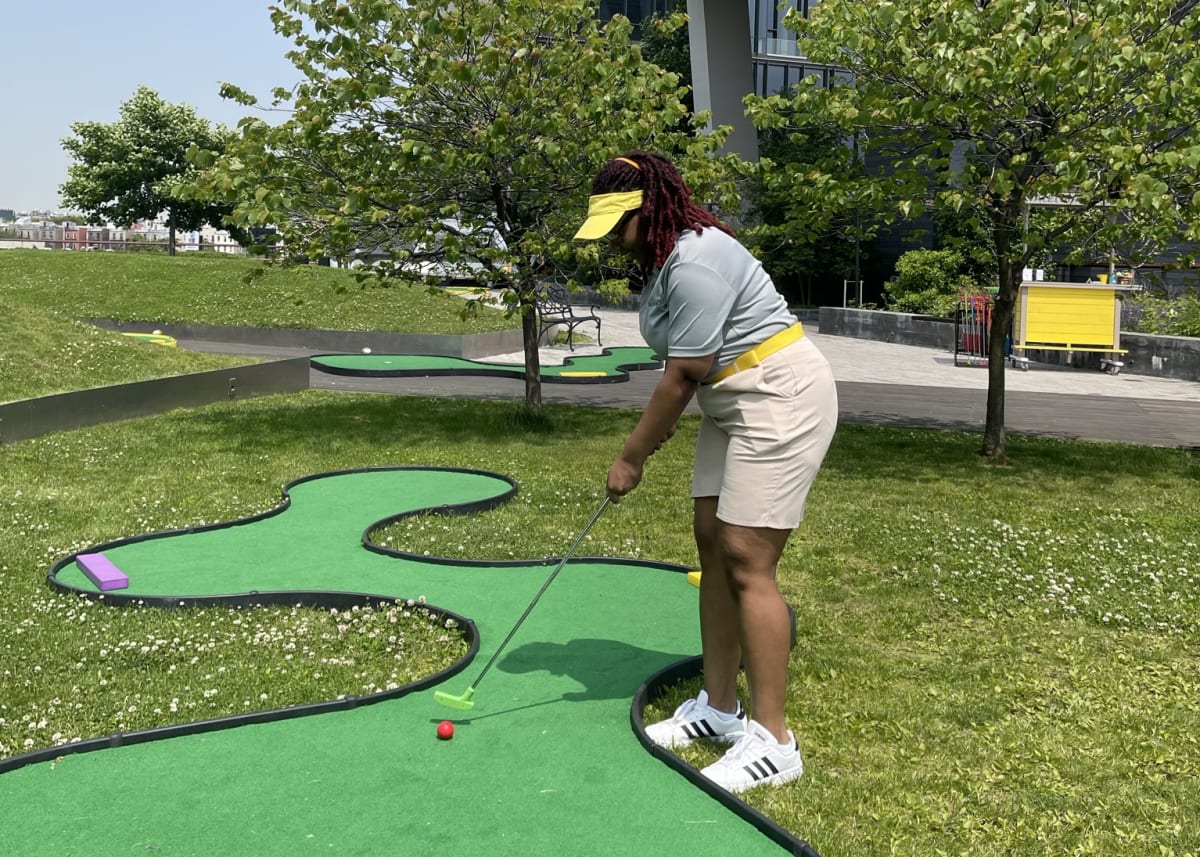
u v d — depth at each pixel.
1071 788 2.88
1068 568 5.18
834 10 7.46
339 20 7.49
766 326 2.70
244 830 2.46
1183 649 4.10
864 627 4.26
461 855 2.37
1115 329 15.93
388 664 3.63
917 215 7.33
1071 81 6.54
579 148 7.81
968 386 13.99
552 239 8.02
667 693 3.38
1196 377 15.21
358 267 8.45
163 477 6.64
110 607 4.16
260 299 17.72
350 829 2.47
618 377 13.20
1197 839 2.62
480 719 3.11
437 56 7.28
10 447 7.26
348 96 7.46
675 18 9.12
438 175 8.04
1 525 5.31
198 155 7.41
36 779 2.69
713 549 2.97
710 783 2.68
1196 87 6.87
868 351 19.02
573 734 3.02
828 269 30.23
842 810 2.70
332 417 9.28
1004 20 6.70
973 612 4.48
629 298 29.69
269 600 4.24
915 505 6.62
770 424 2.67
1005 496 7.04
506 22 7.78
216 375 10.04
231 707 3.24
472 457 7.73
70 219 47.22
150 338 13.93
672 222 2.72
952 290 22.14
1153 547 5.70
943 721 3.32
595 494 6.55
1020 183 7.56
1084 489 7.36
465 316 8.90
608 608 4.21
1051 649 4.05
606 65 7.80
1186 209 7.07
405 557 4.87
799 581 4.89
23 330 10.48
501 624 4.01
